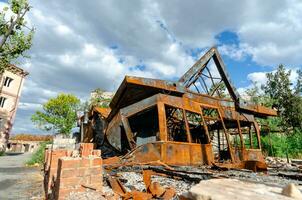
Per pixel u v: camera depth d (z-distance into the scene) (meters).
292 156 16.42
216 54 11.02
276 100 24.31
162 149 6.71
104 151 12.20
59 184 3.02
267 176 5.15
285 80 24.62
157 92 8.47
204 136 12.85
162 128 7.42
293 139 17.55
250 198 0.72
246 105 11.45
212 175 4.39
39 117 29.11
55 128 29.62
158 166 5.88
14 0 15.85
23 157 22.59
